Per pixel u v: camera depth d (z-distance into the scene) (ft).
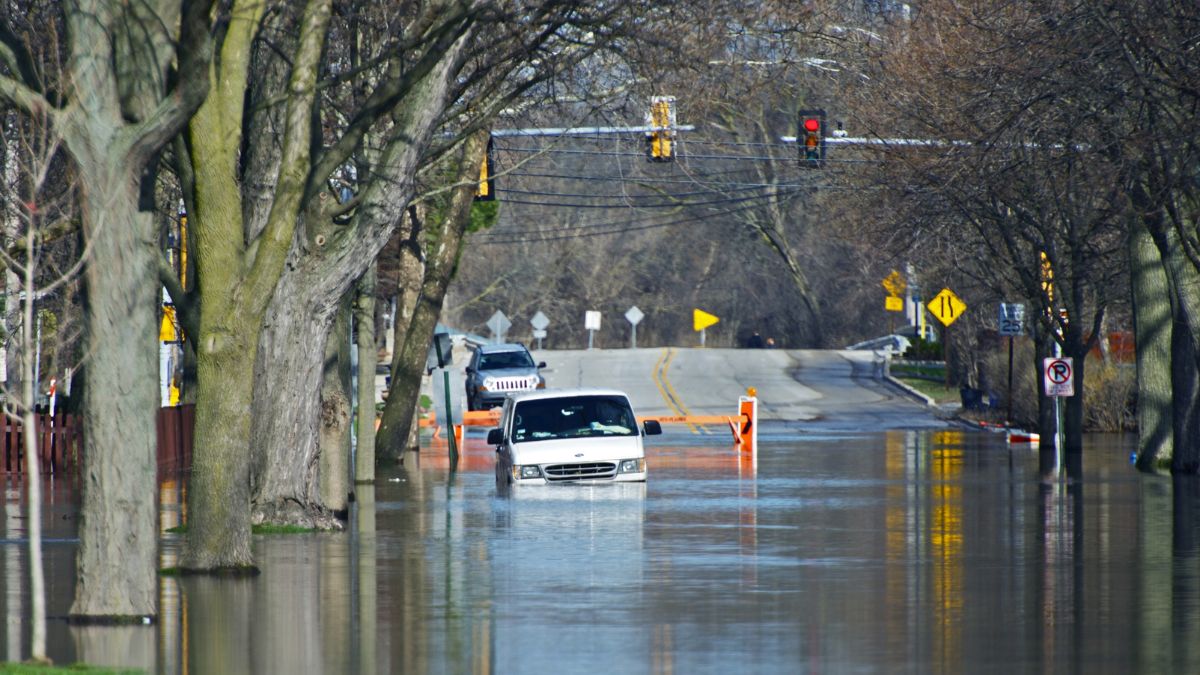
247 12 180.45
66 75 165.89
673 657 134.82
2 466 370.12
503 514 275.39
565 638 145.07
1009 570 194.29
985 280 534.78
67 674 126.72
